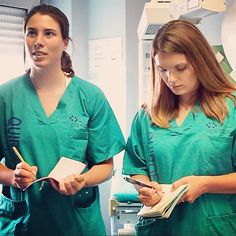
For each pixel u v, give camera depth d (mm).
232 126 1194
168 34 1162
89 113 1397
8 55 2275
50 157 1318
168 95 1291
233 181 1132
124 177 1240
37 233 1319
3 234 1331
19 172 1170
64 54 1458
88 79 2264
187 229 1172
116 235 1655
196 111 1248
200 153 1178
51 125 1336
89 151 1400
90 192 1381
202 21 1862
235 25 1667
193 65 1169
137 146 1321
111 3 2197
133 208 1640
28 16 1311
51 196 1309
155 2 1672
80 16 2270
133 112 2141
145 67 1813
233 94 1239
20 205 1338
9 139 1337
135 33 2154
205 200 1175
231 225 1171
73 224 1327
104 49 2215
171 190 1114
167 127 1250
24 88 1395
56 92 1389
